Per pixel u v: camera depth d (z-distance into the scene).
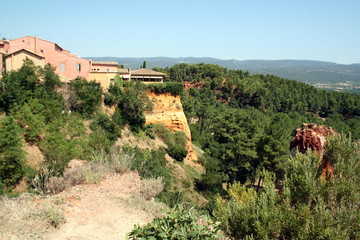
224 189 42.31
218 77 124.75
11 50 40.31
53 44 41.59
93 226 9.41
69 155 25.33
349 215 7.52
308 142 14.35
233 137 71.62
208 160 47.97
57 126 28.59
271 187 9.37
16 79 28.64
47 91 31.30
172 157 43.75
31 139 25.27
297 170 9.37
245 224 8.32
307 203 8.48
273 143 38.72
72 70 41.94
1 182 19.25
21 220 8.50
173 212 6.87
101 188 13.01
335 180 8.61
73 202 10.91
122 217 10.46
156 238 6.09
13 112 25.67
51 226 8.73
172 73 133.50
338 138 9.65
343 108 120.44
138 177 15.22
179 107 51.16
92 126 33.56
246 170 45.59
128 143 37.31
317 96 123.50
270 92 115.19
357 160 9.21
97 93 37.22
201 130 82.12
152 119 48.88
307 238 7.19
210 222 6.91
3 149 20.03
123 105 41.56
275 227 7.75
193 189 37.88
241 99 114.88
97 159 16.45
